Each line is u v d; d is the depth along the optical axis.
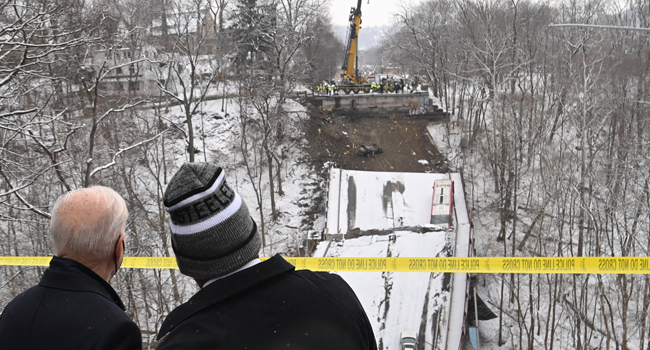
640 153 34.75
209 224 2.32
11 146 23.28
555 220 39.22
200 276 2.39
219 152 51.09
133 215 27.62
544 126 41.47
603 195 34.38
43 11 15.06
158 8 46.34
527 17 60.19
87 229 2.92
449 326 29.98
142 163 41.75
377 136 58.34
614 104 41.47
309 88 67.75
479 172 51.12
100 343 2.65
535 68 56.38
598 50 47.19
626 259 9.12
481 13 53.34
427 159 54.44
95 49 36.41
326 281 2.53
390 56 93.56
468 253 37.00
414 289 32.34
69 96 33.28
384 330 29.81
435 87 68.62
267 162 51.53
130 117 42.25
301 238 44.06
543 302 35.84
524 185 46.31
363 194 47.28
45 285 2.87
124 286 26.09
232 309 2.26
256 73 51.00
